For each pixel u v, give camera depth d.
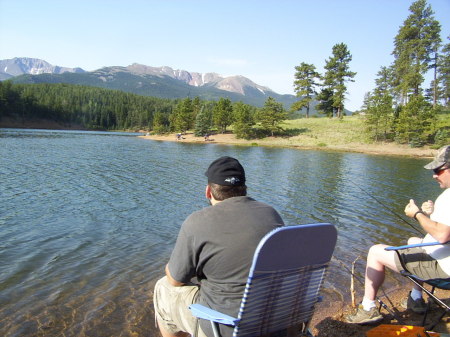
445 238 2.85
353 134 61.16
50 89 186.12
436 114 57.78
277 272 2.15
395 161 34.66
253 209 2.34
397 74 77.56
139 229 8.82
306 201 12.98
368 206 12.28
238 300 2.22
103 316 4.70
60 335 4.25
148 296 5.30
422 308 3.93
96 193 13.27
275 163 28.53
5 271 6.14
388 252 3.46
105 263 6.60
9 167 19.64
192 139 70.75
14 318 4.63
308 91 87.75
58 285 5.65
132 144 50.66
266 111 67.38
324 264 2.38
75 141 51.22
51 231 8.48
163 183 16.08
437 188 16.95
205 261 2.27
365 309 3.77
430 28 69.94
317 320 4.21
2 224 8.95
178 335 2.83
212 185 2.46
